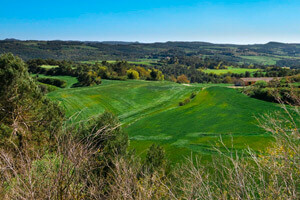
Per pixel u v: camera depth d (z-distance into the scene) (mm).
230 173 2488
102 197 2422
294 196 2174
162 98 66250
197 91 70500
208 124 37531
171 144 30422
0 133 5824
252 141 23688
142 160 10625
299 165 2457
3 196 2074
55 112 13367
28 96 11445
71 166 2207
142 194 2488
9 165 2152
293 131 2889
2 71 10914
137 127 41969
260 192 2486
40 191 2125
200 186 2445
